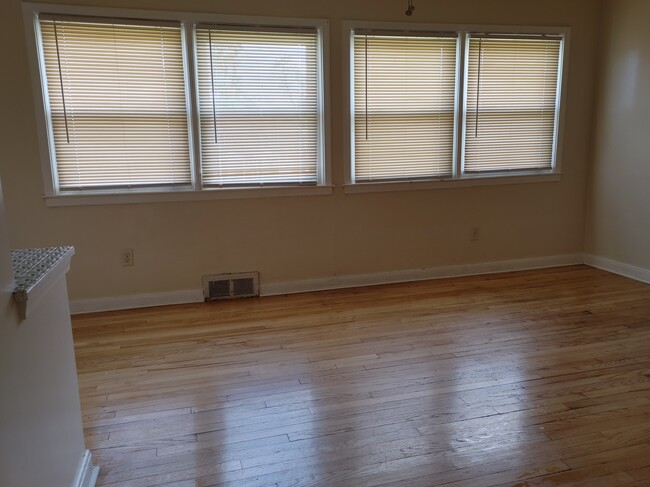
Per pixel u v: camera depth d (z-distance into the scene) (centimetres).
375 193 414
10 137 335
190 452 207
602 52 443
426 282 433
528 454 203
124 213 364
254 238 394
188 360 290
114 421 229
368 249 422
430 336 319
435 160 425
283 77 379
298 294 405
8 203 342
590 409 234
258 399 247
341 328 334
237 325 342
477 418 228
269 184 389
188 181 374
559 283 423
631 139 422
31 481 135
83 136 349
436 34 402
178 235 377
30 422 135
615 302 374
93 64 343
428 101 414
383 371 274
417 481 188
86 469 185
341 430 221
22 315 130
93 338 322
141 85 354
